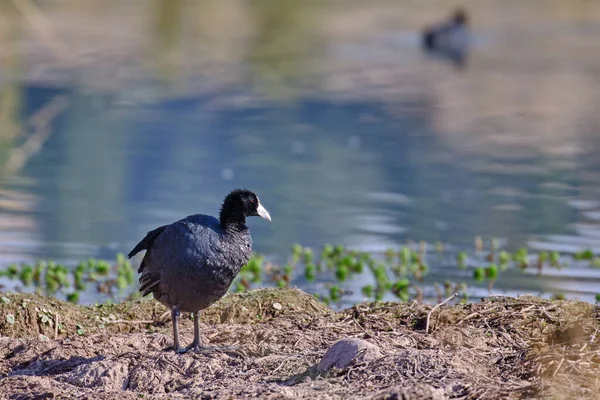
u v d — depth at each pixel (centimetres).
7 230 1606
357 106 2958
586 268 1395
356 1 5950
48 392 739
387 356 746
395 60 3925
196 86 3250
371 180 2031
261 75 3506
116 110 2819
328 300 1227
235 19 5084
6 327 952
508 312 930
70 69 3488
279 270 1398
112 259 1460
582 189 1931
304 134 2536
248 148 2358
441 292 1270
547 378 711
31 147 2061
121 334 922
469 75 3569
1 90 3028
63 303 1012
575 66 3778
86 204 1805
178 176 2055
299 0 5838
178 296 825
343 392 683
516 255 1445
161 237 830
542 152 2316
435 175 2070
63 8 5159
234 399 683
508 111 2886
